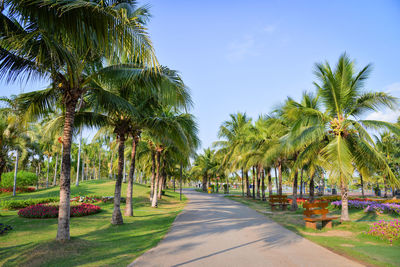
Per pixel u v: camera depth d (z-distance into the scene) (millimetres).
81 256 6164
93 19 5090
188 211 16422
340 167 10133
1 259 6121
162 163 30266
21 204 18812
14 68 6488
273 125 17172
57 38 5957
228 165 35250
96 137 13844
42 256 6059
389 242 7566
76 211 14445
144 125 12758
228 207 19672
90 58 8414
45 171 63062
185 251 6492
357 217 13359
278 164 22797
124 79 8602
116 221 11492
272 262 5555
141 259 5762
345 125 11086
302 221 12109
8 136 17812
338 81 11352
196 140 14789
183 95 8766
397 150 27547
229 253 6301
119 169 12117
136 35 5184
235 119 31484
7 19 5754
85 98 10984
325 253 6332
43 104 9188
